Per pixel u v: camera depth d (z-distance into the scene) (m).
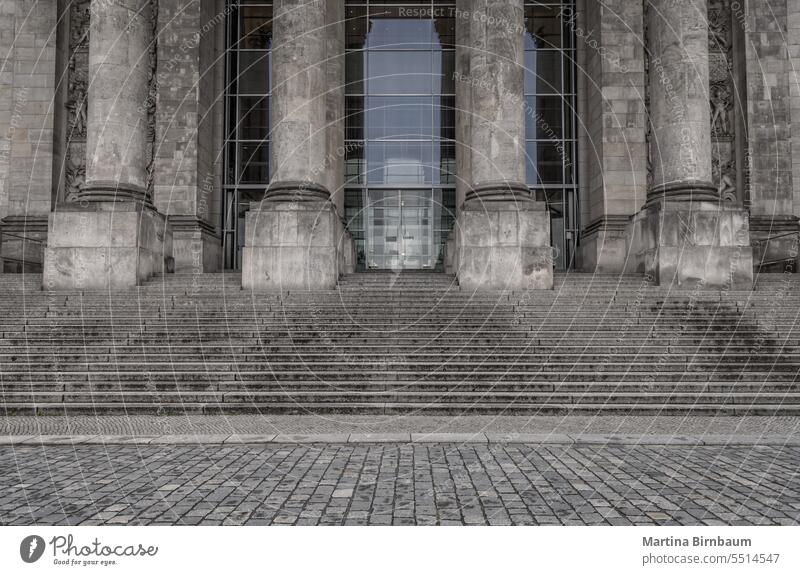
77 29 24.80
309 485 6.46
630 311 14.78
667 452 8.04
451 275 20.12
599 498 6.05
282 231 18.00
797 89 24.61
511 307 15.09
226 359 12.27
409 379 11.63
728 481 6.66
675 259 17.91
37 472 6.98
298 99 18.66
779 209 23.73
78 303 15.42
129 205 18.14
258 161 26.58
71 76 24.61
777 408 10.61
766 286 18.25
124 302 15.39
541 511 5.63
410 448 8.26
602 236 23.30
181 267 22.81
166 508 5.68
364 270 26.36
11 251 23.33
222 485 6.46
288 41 18.78
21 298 15.78
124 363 11.91
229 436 8.73
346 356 12.32
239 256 26.12
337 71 24.20
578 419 10.25
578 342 12.97
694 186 18.44
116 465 7.30
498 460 7.58
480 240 17.94
